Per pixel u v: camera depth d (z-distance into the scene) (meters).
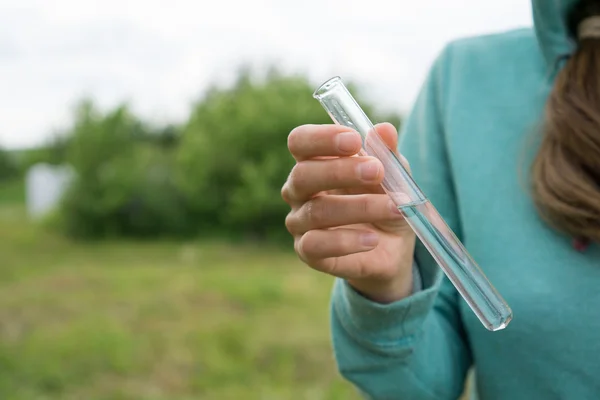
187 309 3.33
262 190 6.53
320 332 2.86
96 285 3.96
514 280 0.61
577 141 0.60
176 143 8.36
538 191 0.61
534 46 0.68
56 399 2.18
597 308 0.59
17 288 3.87
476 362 0.63
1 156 14.19
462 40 0.72
